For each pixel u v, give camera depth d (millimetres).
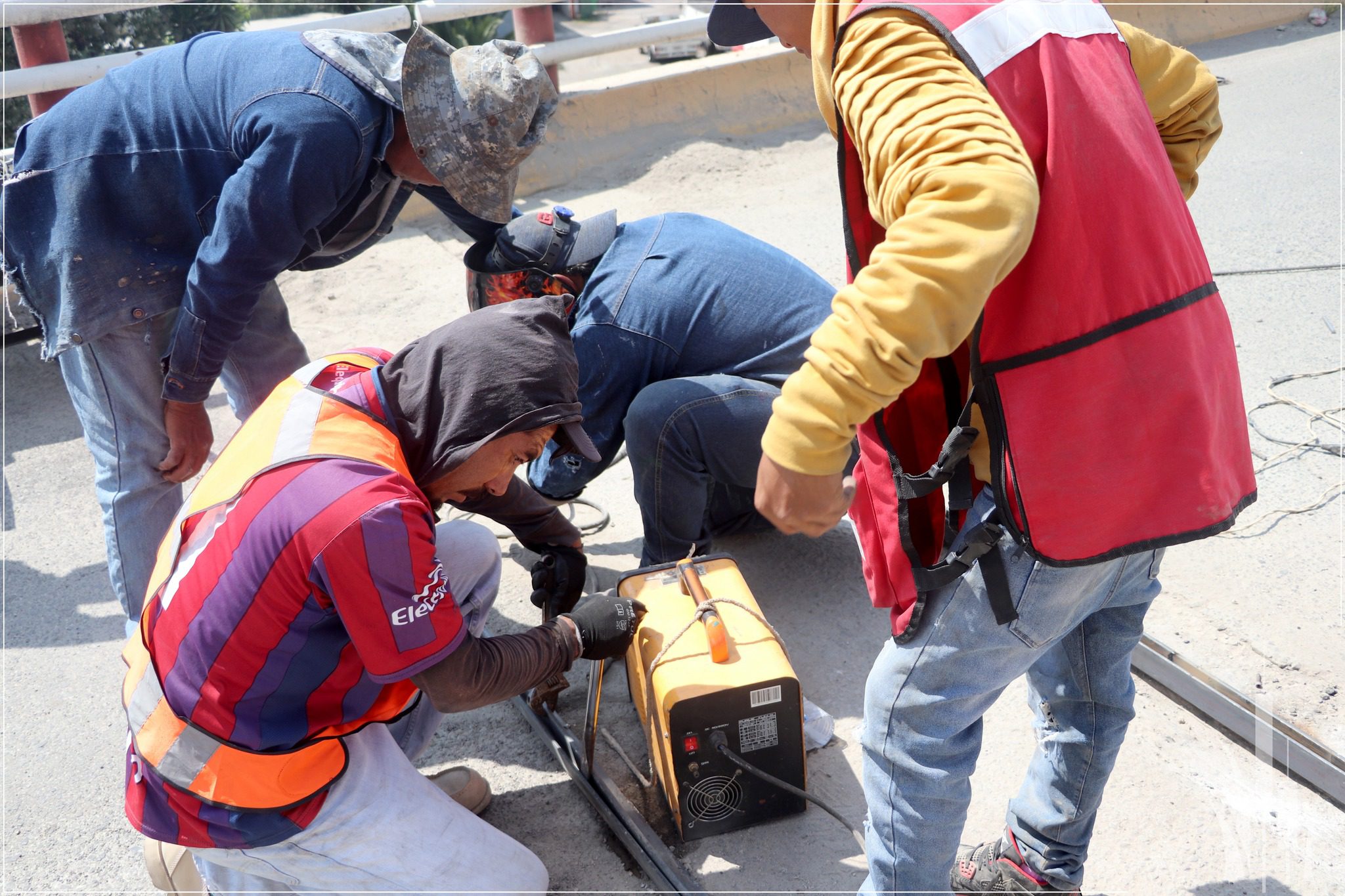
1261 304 4352
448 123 2367
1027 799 2020
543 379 1765
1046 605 1540
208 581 1709
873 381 1212
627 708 2729
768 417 2658
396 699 2025
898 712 1665
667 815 2418
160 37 11266
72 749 2740
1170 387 1393
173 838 1853
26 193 2391
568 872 2311
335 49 2352
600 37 6359
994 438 1427
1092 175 1332
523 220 2746
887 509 1572
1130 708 1844
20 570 3449
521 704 2736
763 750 2252
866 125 1254
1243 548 3055
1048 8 1364
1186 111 1647
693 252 2748
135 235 2455
